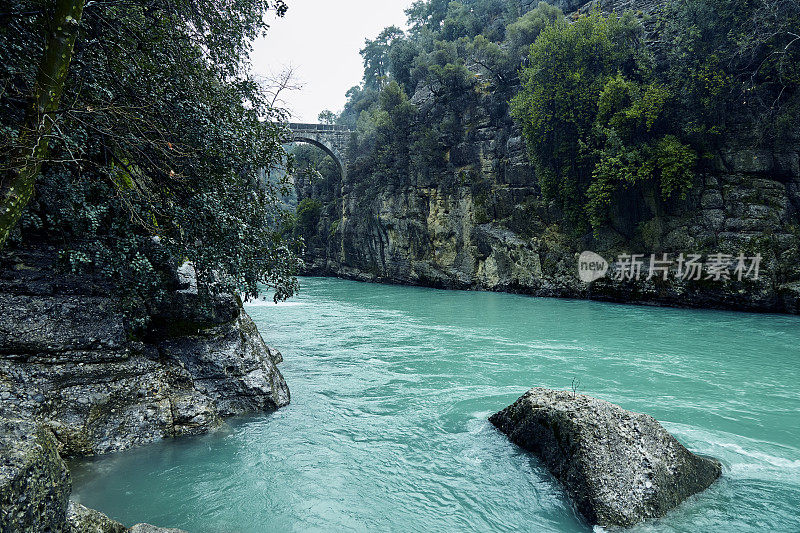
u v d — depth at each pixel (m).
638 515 4.44
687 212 24.08
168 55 6.46
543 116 29.25
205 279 7.34
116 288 6.70
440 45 43.91
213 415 6.85
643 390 9.16
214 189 7.13
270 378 8.07
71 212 5.86
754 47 21.62
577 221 29.33
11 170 4.17
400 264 44.97
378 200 46.94
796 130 21.38
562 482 5.05
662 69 25.84
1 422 2.99
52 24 3.87
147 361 6.68
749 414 7.71
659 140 24.53
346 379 9.87
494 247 35.44
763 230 21.55
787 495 4.95
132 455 5.72
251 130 7.55
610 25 27.33
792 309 20.45
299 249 8.82
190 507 4.71
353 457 6.00
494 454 5.97
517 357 12.18
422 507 4.82
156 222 7.05
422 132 42.38
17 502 2.65
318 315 21.53
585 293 28.47
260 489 5.13
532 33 36.59
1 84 4.97
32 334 5.70
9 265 5.91
